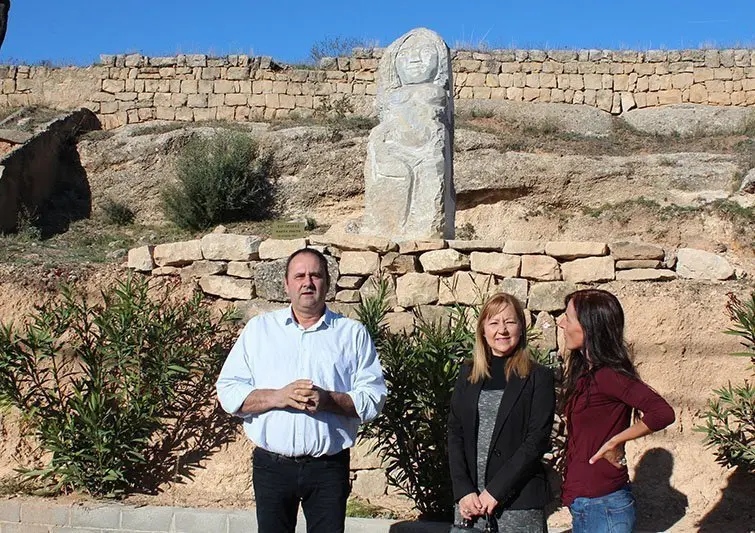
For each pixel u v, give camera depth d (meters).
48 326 6.36
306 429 4.00
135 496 6.15
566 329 4.11
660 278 6.75
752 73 16.92
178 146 14.65
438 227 7.92
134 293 6.59
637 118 16.78
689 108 16.73
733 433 5.76
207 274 7.34
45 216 13.59
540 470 4.06
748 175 12.71
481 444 4.05
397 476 5.93
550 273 6.79
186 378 6.49
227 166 13.79
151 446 6.52
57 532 5.71
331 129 14.76
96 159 14.66
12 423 6.76
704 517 5.83
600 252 6.77
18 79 17.20
